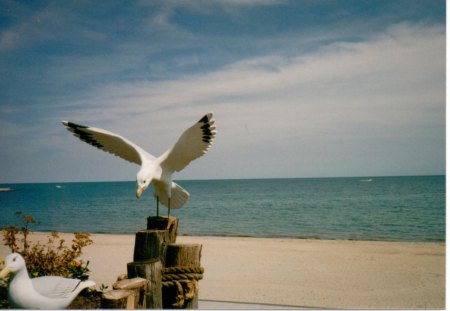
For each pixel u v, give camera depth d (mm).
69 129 5797
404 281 9727
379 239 20656
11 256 4168
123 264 11789
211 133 5172
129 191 120188
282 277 10172
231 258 12984
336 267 11422
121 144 5699
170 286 4691
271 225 29016
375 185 101750
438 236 21891
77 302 5246
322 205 46750
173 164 5512
